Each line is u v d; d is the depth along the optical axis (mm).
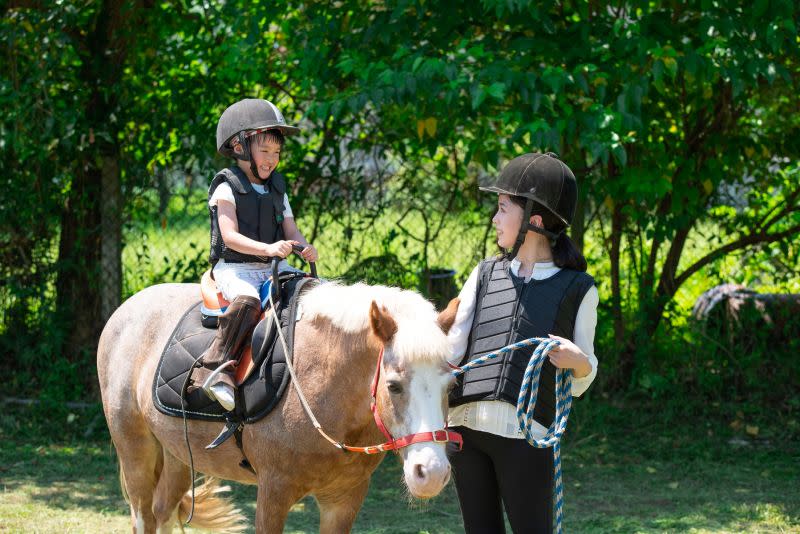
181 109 9266
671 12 8016
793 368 9531
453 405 4000
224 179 4617
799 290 10781
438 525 6520
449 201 9711
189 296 5230
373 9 8328
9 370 9617
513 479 3906
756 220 9773
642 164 8531
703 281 11430
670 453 8367
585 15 7660
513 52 7492
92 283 9477
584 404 9031
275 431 4168
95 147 9273
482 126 8508
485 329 4023
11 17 8547
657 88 7891
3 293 9516
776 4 7152
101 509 6719
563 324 3941
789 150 9516
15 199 9266
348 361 4027
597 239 9914
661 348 9703
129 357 5156
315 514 6727
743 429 8945
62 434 8664
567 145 8727
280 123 4570
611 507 6945
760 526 6469
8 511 6582
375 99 7176
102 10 9234
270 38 9414
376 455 4312
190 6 9234
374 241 9719
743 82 7254
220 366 4285
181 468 5078
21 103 8719
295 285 4480
